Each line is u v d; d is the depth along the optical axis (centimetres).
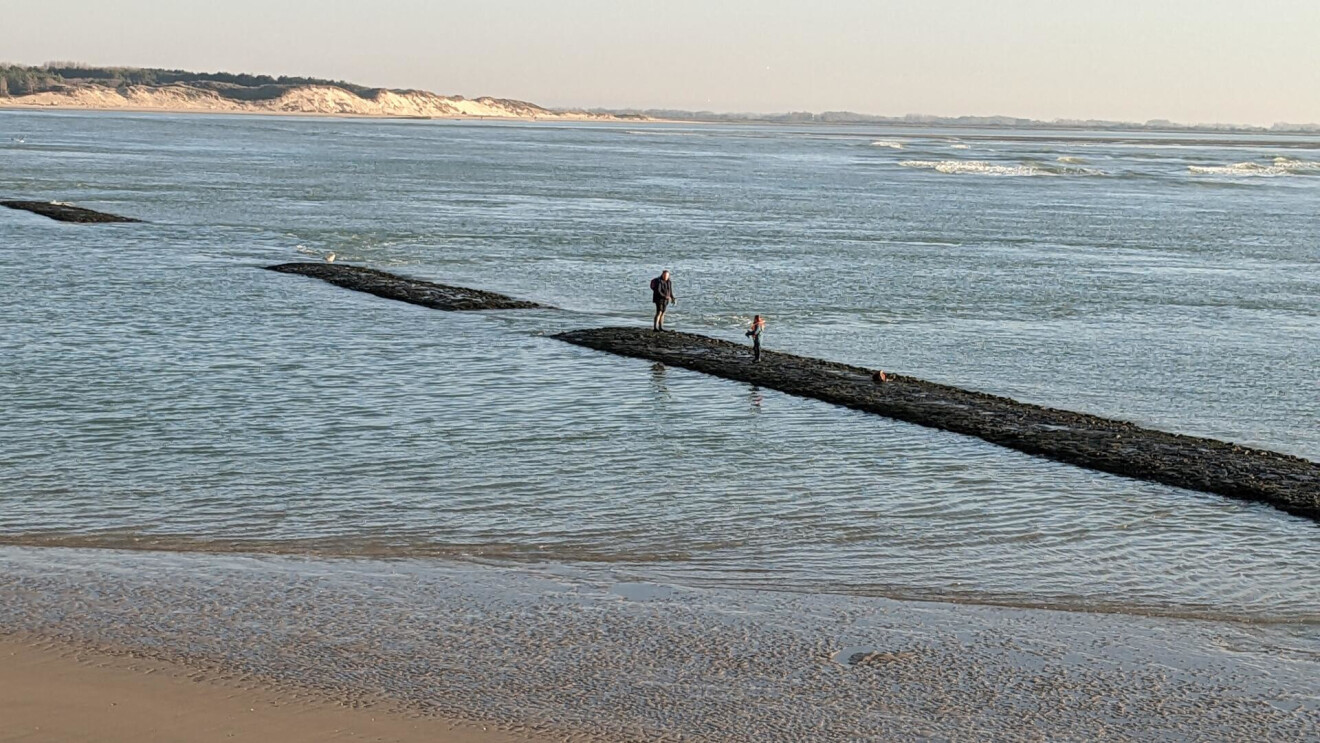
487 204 10169
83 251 6216
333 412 2998
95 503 2220
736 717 1387
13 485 2314
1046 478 2573
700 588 1855
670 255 6956
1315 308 5512
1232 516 2327
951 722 1395
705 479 2500
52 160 14338
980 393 3462
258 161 15838
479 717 1358
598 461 2619
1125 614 1794
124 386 3206
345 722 1327
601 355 3856
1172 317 5138
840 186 13975
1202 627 1742
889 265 6706
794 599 1811
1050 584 1925
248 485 2361
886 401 3234
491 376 3497
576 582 1862
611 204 10531
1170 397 3628
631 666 1521
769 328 4684
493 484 2416
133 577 1806
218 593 1742
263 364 3562
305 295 4956
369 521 2159
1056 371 3981
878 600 1820
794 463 2645
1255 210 11619
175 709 1340
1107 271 6694
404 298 4925
